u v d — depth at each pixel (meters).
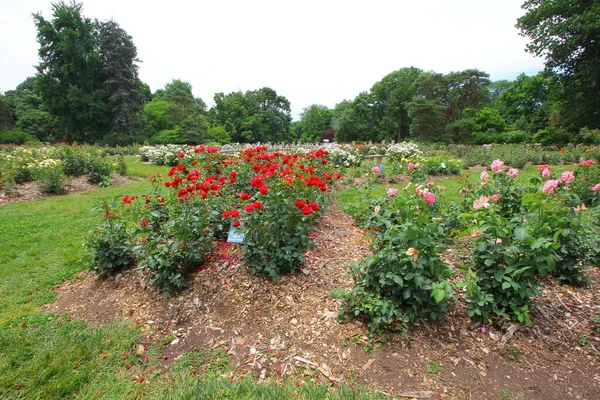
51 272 3.56
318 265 3.31
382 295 2.50
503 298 2.40
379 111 48.59
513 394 1.91
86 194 7.39
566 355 2.21
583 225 3.18
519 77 45.66
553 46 20.58
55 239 4.50
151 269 2.96
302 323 2.50
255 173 4.83
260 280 2.94
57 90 32.75
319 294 2.82
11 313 2.80
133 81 35.75
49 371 2.08
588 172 5.20
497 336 2.33
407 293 2.22
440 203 4.26
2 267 3.67
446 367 2.10
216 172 5.75
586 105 21.67
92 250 3.31
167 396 1.90
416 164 7.96
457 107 39.34
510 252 2.34
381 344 2.27
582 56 20.48
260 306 2.69
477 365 2.12
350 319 2.49
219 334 2.46
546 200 2.59
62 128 34.16
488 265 2.27
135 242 3.50
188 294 2.86
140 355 2.29
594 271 3.23
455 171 9.66
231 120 49.59
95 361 2.21
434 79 38.53
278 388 1.92
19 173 8.20
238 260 3.21
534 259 2.22
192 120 32.38
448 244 3.81
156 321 2.63
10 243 4.33
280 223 2.92
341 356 2.20
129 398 1.91
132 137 32.06
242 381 2.00
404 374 2.04
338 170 9.04
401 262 2.23
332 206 5.70
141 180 9.63
